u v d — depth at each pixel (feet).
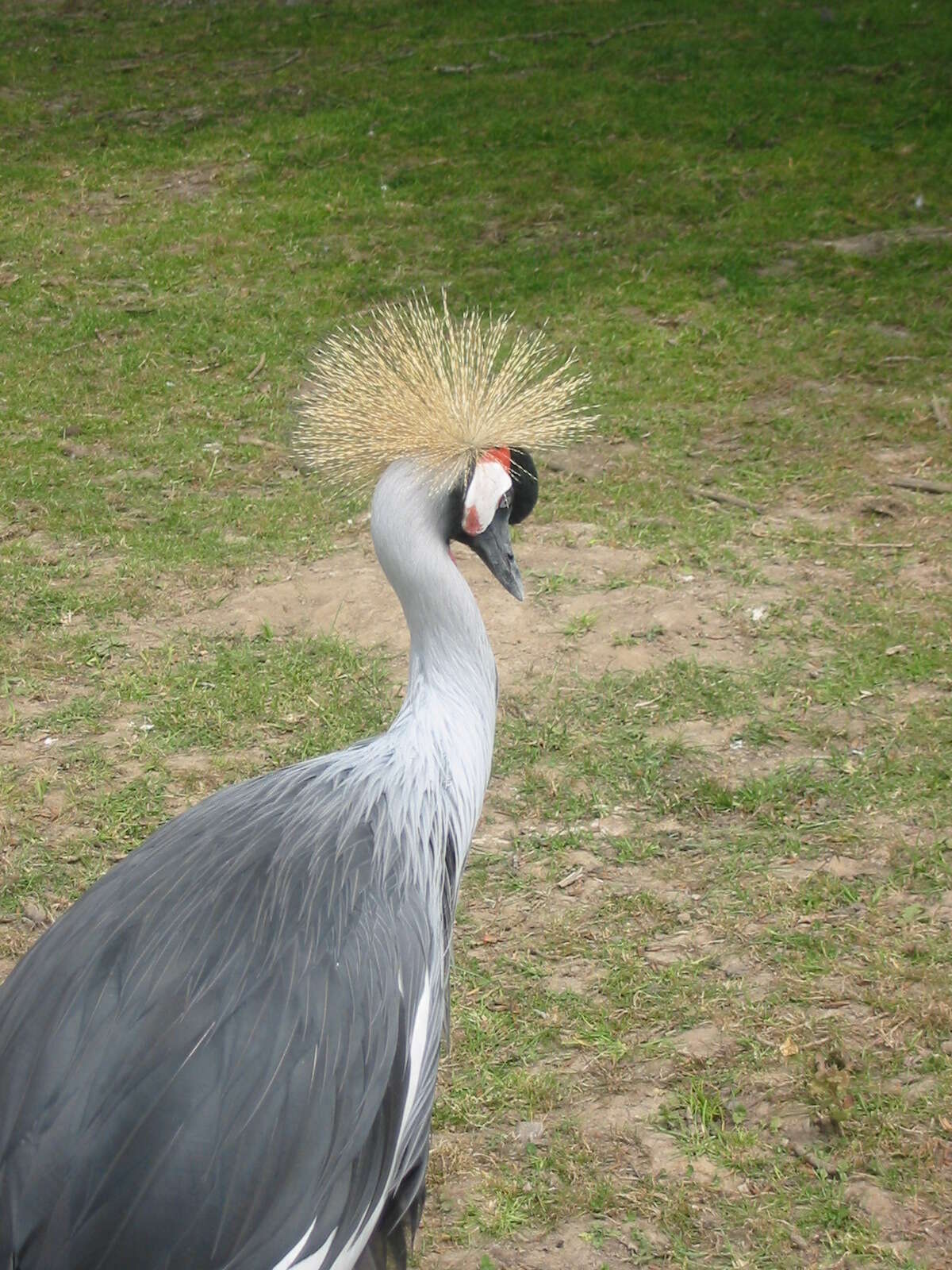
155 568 24.16
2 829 17.74
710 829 17.66
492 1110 13.58
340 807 11.21
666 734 19.57
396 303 35.22
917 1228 12.19
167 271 38.52
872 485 26.55
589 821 17.90
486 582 23.71
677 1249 12.06
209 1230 8.43
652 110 49.62
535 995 14.98
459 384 11.97
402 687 20.81
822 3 61.46
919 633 21.66
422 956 10.68
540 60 56.39
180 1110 8.66
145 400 31.32
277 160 47.09
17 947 15.88
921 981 14.89
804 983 14.94
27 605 23.03
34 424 30.17
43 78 57.98
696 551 24.34
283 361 33.06
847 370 31.55
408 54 58.85
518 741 19.44
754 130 47.21
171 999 9.23
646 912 16.16
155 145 49.21
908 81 51.01
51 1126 8.64
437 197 43.34
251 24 65.26
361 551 24.76
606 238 39.60
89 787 18.60
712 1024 14.49
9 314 36.06
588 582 23.53
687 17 61.05
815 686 20.44
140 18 67.51
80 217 43.04
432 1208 12.59
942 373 31.22
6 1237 8.38
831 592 22.95
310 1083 9.18
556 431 12.41
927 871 16.62
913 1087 13.61
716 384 31.12
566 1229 12.34
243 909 10.00
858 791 18.17
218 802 11.40
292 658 21.45
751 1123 13.34
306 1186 9.01
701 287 36.24
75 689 20.83
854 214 40.47
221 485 27.45
